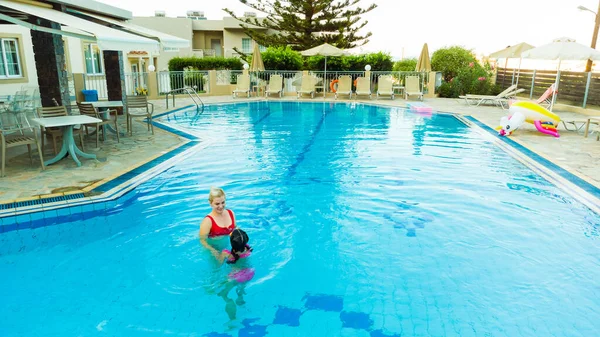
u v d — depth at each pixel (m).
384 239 4.89
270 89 20.25
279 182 6.90
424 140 10.27
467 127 12.15
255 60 21.06
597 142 9.65
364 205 5.92
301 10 27.47
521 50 17.11
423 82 19.42
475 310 3.55
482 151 9.05
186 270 4.15
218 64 24.80
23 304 3.63
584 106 14.46
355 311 3.55
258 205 5.89
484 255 4.50
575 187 6.38
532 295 3.76
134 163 7.61
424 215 5.57
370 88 21.02
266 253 4.54
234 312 3.53
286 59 23.53
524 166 7.77
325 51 19.05
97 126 8.75
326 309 3.58
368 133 11.26
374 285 3.95
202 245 4.43
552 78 16.97
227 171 7.46
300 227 5.20
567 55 12.02
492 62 23.11
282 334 3.26
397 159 8.40
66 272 4.15
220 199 4.25
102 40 6.49
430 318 3.45
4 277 4.06
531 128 11.62
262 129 11.81
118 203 5.80
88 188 6.10
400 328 3.33
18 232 5.02
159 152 8.57
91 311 3.54
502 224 5.27
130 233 4.95
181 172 7.30
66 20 7.10
